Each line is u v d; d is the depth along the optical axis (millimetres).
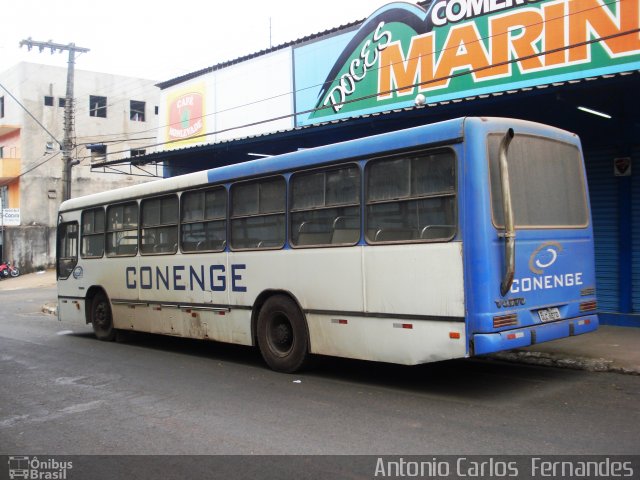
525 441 4918
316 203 7414
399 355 6398
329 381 7371
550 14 10398
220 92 17547
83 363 9141
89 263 11664
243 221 8375
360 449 4855
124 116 40469
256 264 8109
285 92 15578
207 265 8891
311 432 5348
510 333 5922
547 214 6602
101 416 6105
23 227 36969
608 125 10180
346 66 13953
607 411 5746
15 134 38188
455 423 5461
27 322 15469
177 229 9500
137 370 8469
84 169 38906
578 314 6828
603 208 10500
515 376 7391
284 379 7555
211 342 11078
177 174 19234
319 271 7266
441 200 6121
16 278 35406
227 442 5160
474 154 5922
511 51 10914
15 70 37844
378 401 6344
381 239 6641
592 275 7129
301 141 13930
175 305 9500
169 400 6668
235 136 17078
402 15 12688
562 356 7852
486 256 5805
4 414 6277
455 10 11727
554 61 10359
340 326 7035
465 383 7066
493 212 5938
